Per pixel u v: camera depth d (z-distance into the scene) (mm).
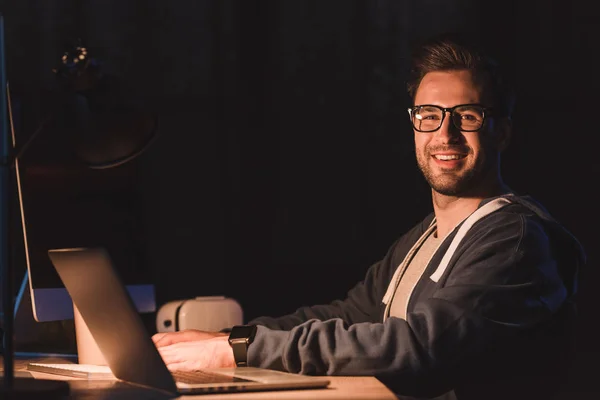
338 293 5582
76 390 1250
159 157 5523
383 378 1409
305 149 5633
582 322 5582
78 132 1545
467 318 1438
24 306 1992
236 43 5555
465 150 1785
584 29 5543
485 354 1461
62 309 1770
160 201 5527
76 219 1853
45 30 5164
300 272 5621
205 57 5516
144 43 5398
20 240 2098
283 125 5621
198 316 2137
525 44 5562
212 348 1517
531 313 1504
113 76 1610
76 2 5215
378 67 5562
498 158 1844
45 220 1792
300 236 5645
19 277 2102
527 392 1572
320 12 5570
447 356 1416
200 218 5570
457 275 1551
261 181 5629
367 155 5613
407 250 1998
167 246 5531
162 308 2186
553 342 1619
